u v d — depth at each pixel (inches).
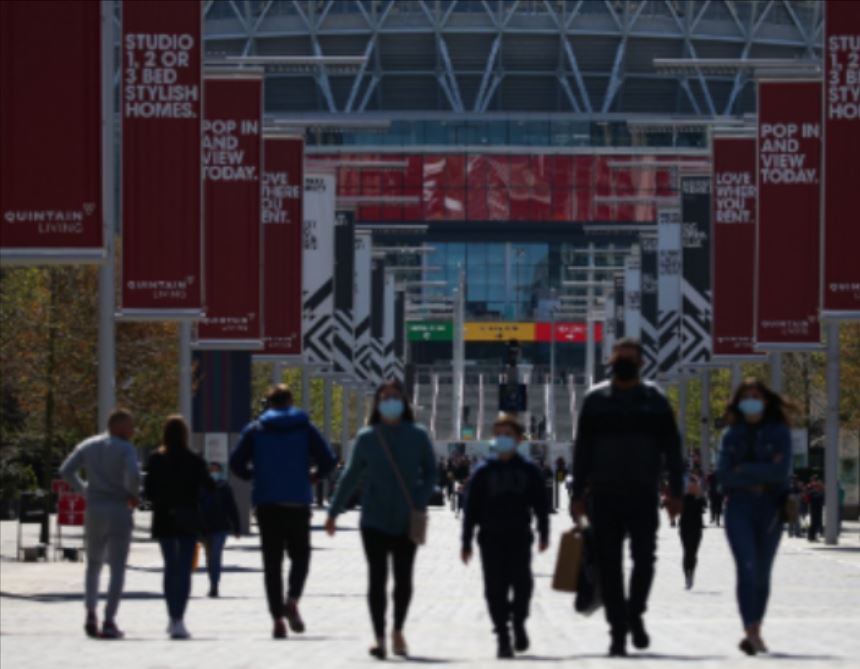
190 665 1787.6
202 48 3905.0
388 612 2893.7
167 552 2272.4
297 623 2215.8
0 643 2156.7
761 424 1937.7
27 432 6412.4
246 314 4719.5
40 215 3373.5
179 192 3919.8
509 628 2023.9
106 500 2273.6
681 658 1841.8
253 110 4665.4
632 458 1808.6
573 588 1851.6
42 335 5639.8
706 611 2950.3
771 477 1919.3
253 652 1974.7
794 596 3376.0
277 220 5428.2
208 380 4879.4
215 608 2977.4
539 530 1982.0
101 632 2283.5
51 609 2960.1
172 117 3909.9
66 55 3388.3
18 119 3385.8
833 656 1935.3
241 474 2182.6
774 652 1994.3
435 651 2034.9
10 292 5620.1
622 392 1825.8
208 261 4697.3
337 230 7362.2
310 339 6343.5
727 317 5964.6
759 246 5083.7
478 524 1979.6
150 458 2281.0
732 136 5920.3
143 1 3897.6
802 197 5059.1
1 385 5674.2
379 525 1945.1
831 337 5821.9
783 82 5054.1
